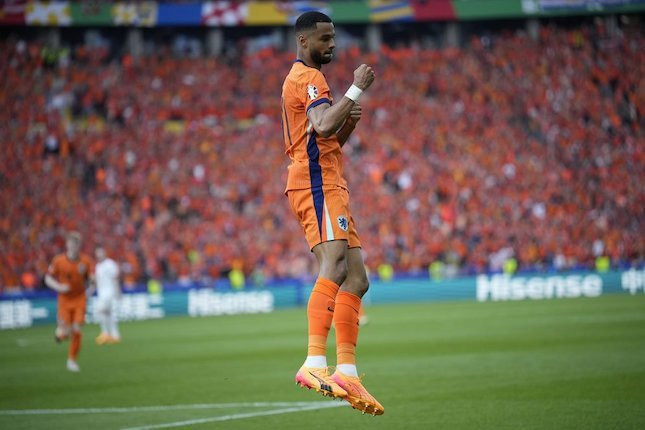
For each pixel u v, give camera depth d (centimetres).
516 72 16650
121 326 9625
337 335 2166
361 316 8462
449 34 17412
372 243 13038
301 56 2209
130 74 15712
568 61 16912
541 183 14562
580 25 17688
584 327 6969
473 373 4388
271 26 17138
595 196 14450
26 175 13138
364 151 14775
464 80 16400
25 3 15500
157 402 3838
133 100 15288
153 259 12194
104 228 12412
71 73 15488
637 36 17388
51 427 3241
